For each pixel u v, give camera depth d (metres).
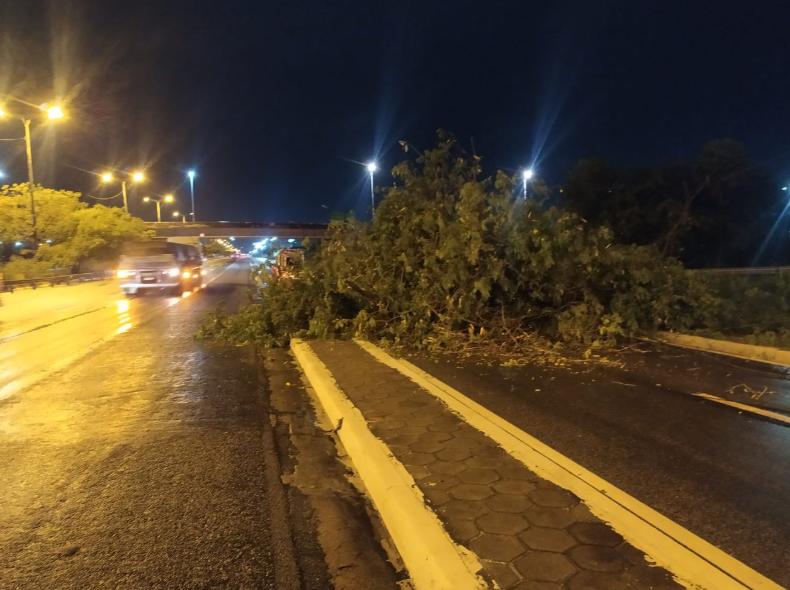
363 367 8.74
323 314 11.66
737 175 41.44
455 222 10.64
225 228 87.75
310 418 6.99
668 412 6.53
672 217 39.94
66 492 4.90
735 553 3.62
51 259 46.38
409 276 11.27
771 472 4.86
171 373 9.48
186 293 27.12
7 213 46.41
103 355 11.14
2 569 3.76
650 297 11.04
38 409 7.41
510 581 3.23
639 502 4.18
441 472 4.70
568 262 10.20
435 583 3.38
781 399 7.00
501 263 10.12
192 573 3.70
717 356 9.47
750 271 26.19
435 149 12.23
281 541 4.09
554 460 4.98
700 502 4.32
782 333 10.42
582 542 3.61
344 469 5.43
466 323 10.67
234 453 5.80
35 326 15.75
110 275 50.75
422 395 7.09
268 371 9.68
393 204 11.88
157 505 4.65
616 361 9.17
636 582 3.21
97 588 3.55
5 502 4.72
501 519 3.91
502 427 5.89
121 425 6.71
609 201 43.09
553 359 9.36
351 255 11.85
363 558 3.91
